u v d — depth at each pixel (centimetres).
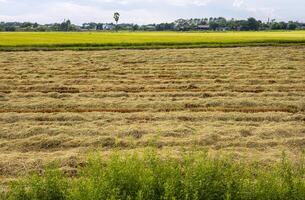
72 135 1441
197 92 2128
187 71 2789
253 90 2230
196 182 691
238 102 1908
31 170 1117
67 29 14988
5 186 985
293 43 4662
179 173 721
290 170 763
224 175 725
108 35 7106
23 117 1642
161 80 2478
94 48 4209
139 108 1833
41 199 711
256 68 2934
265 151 1311
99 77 2589
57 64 3094
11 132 1462
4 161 1173
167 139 1383
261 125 1580
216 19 16350
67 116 1652
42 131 1466
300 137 1439
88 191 652
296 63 3183
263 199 699
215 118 1667
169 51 3991
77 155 1227
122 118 1647
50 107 1844
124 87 2270
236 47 4372
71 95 2070
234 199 699
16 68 2883
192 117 1666
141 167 722
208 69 2889
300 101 1942
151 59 3400
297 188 714
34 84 2356
